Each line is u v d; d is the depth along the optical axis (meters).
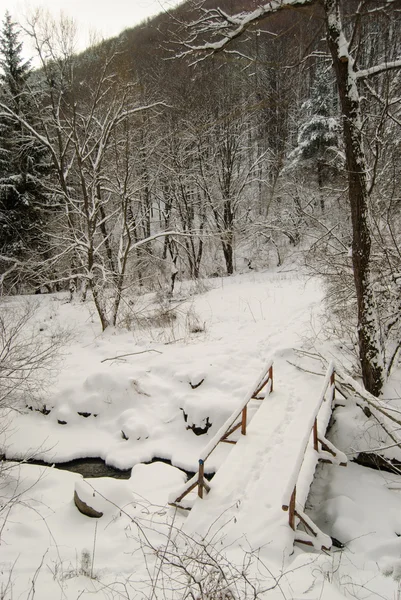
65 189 14.41
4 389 9.34
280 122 17.45
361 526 6.12
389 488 7.01
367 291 7.81
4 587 4.32
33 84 20.31
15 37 20.39
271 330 12.52
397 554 5.50
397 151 9.70
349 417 8.30
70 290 19.05
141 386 9.97
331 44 7.03
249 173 25.77
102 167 16.97
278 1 5.88
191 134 18.20
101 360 11.59
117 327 14.31
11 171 21.41
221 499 5.74
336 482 7.19
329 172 20.20
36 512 6.33
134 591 4.22
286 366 9.98
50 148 13.91
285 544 4.85
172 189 23.75
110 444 8.81
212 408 8.67
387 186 9.62
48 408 9.96
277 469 6.26
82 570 4.64
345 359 9.94
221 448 8.24
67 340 12.21
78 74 17.55
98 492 6.21
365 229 7.58
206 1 6.05
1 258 16.52
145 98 18.81
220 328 13.25
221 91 16.81
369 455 7.59
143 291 19.72
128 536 5.49
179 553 4.89
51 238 18.30
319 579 4.25
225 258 26.69
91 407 9.75
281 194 26.05
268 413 7.88
